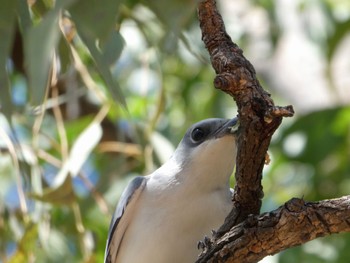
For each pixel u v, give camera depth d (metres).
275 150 14.66
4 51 5.03
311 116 14.37
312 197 14.80
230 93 6.11
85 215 11.27
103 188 11.51
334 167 14.85
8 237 11.12
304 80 15.23
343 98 15.16
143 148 11.21
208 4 6.35
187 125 15.25
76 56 10.69
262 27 14.57
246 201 6.45
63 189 9.74
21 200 9.90
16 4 5.23
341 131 14.52
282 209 6.26
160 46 5.16
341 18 14.16
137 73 14.15
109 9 4.38
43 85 4.29
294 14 14.51
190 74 15.55
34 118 11.06
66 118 13.27
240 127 6.21
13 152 9.73
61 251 11.38
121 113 11.77
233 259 6.47
